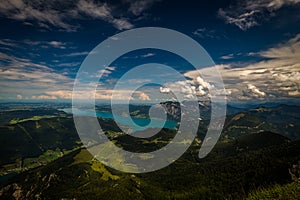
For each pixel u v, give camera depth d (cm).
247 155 17625
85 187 15962
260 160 15138
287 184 9694
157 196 12988
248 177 13138
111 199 13025
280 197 8762
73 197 14988
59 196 16038
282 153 15288
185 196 12700
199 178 15175
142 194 13300
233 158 18100
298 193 8506
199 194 12700
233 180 13575
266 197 9331
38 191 18062
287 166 12088
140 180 15275
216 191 12800
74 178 18288
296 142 17150
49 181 18550
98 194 14012
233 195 11712
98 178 16875
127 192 13388
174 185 14650
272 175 12194
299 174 10931
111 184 15262
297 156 13225
